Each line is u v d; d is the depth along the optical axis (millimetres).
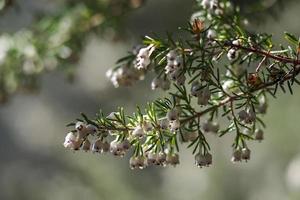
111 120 323
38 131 1705
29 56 532
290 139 1170
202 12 375
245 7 441
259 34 333
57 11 536
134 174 1423
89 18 520
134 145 325
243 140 335
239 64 333
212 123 334
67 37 527
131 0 511
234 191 1320
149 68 345
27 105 1740
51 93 1660
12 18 1037
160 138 324
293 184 1136
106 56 1367
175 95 326
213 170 1344
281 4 462
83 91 1558
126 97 1234
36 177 1639
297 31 785
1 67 538
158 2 779
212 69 327
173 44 326
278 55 328
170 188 1398
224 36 348
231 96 331
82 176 1463
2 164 1713
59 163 1611
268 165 1239
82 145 324
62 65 533
